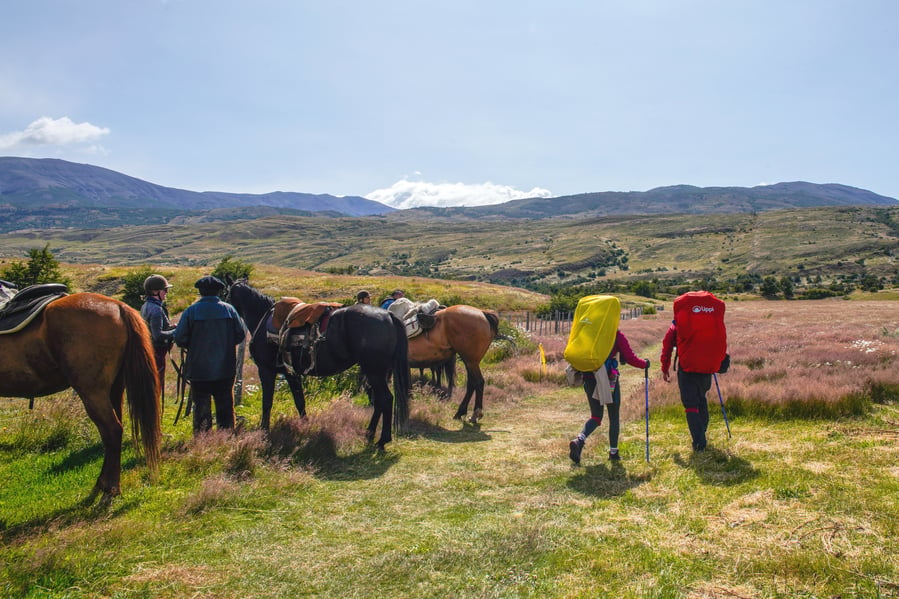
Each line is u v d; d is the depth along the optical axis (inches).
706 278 6983.3
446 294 1940.2
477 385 361.1
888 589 119.5
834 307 2289.6
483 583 137.6
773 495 178.4
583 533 164.4
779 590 124.0
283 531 173.6
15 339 192.5
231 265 1811.0
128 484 206.5
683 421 310.3
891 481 177.5
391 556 152.7
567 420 355.9
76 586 137.1
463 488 215.5
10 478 219.5
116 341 197.6
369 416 328.5
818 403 285.0
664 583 131.1
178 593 135.2
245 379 472.7
